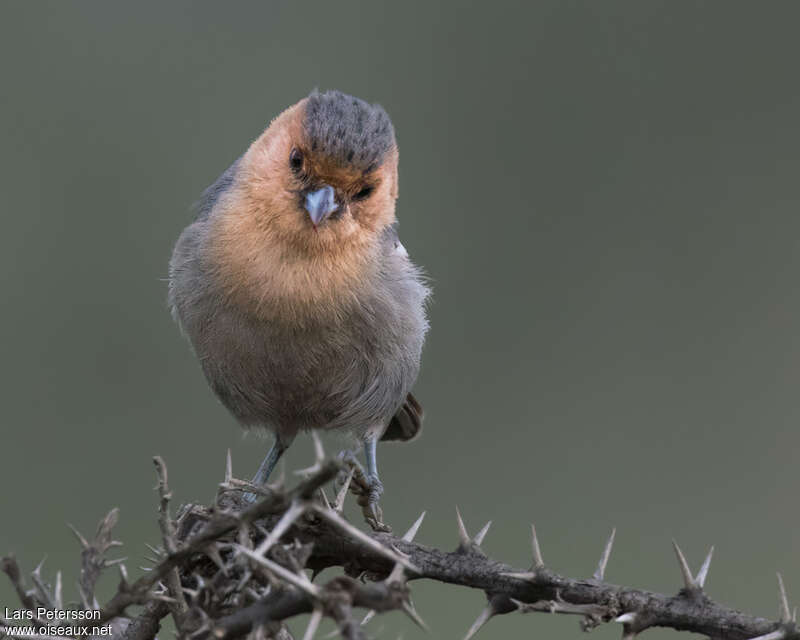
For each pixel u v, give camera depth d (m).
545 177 14.51
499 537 11.15
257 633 4.34
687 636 10.81
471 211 14.48
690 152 14.80
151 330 12.73
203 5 14.20
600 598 4.90
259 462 11.70
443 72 14.70
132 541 10.37
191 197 13.62
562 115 14.72
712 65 14.87
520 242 14.26
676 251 14.35
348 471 5.57
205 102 14.03
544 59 14.79
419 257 14.11
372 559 5.31
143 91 13.83
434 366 13.51
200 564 5.32
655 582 10.40
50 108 13.48
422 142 14.52
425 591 9.70
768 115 14.70
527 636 9.20
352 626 3.96
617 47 14.88
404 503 11.75
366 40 14.45
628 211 14.48
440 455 12.49
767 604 10.08
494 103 14.68
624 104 14.80
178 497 11.14
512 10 14.81
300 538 5.35
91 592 4.66
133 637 5.07
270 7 14.18
